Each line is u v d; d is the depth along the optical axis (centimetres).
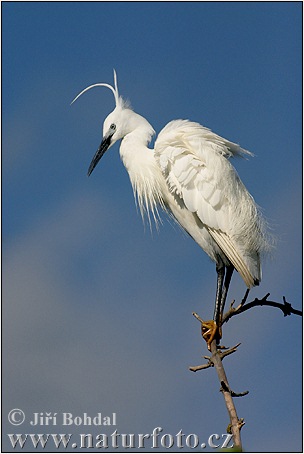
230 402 630
